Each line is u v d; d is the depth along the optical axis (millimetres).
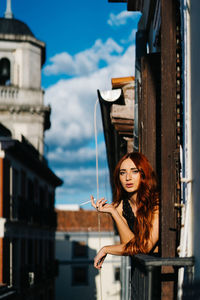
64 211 40188
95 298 37250
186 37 2783
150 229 2980
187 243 2641
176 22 3113
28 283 22781
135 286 3352
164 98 3066
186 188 2711
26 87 26875
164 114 3055
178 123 3059
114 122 5980
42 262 27688
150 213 3002
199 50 2445
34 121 26578
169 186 2957
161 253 2877
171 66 3094
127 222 3217
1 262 19109
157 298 3094
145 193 3029
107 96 5777
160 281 3100
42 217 26969
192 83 2633
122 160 3172
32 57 27406
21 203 22219
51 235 31516
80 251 38250
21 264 22062
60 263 37500
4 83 28719
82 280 37750
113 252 3076
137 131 5266
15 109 26219
